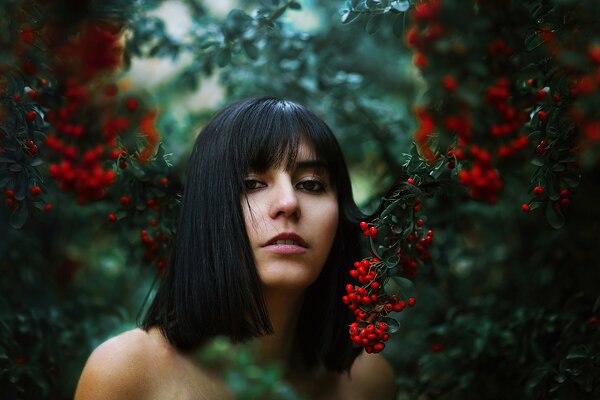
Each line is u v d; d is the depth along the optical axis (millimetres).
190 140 2670
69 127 1816
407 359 2697
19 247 2439
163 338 1749
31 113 1681
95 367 1685
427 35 1608
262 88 2666
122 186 2016
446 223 2430
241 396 1305
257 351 1732
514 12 1625
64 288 2791
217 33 2332
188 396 1687
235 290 1655
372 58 3178
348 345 1910
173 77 3301
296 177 1719
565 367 1811
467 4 1579
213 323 1680
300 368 1927
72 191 1860
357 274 1634
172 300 1767
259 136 1692
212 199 1709
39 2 1671
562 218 1616
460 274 2760
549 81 1619
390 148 2725
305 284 1687
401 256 1730
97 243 2947
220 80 2701
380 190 2670
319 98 2746
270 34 2445
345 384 2012
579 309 2061
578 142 1588
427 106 1696
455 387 2205
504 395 2188
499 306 2412
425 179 1714
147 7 2285
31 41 1657
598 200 2176
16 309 2229
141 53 2287
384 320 1623
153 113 1991
